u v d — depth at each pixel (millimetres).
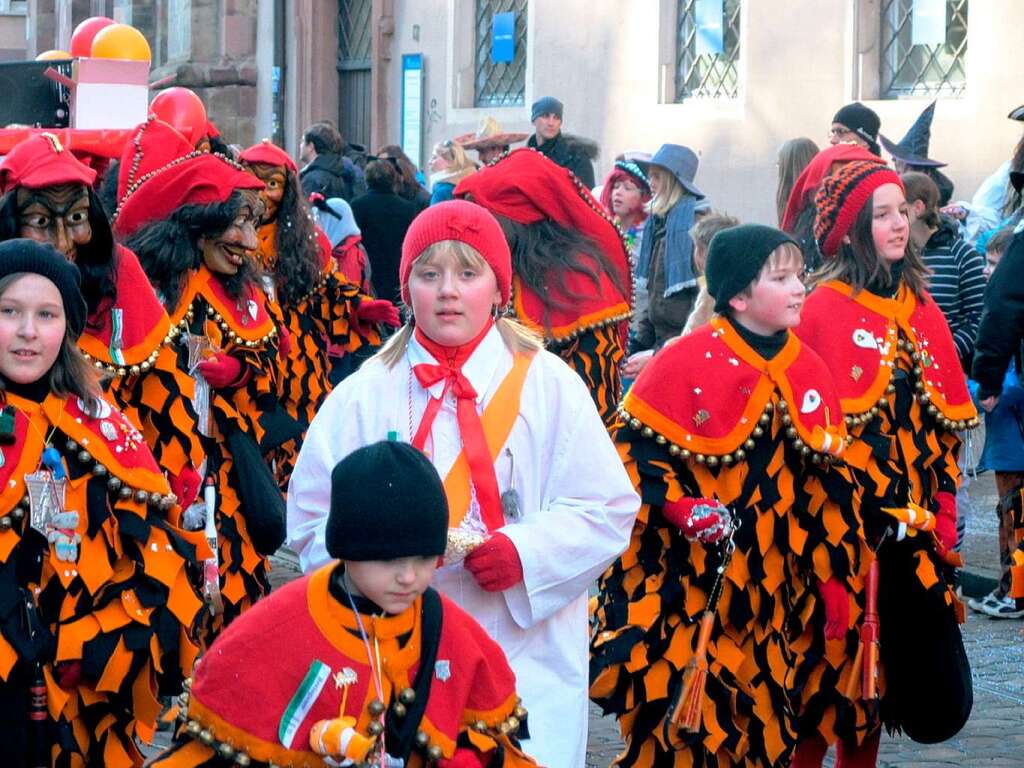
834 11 14156
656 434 5012
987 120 13094
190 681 3328
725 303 5098
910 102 13547
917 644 5547
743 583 5027
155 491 4535
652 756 5004
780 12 14609
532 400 4250
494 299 4320
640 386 5070
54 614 4328
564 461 4230
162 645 4445
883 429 5590
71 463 4426
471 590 4141
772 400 5074
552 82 17094
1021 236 6539
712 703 5012
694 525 4906
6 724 4266
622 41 16219
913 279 5734
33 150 5312
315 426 4285
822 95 14305
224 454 6297
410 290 4258
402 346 4320
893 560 5555
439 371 4227
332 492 3242
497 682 3379
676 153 8641
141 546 4480
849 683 5305
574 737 4230
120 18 27594
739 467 5062
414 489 3201
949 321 8016
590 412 4285
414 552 3195
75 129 7199
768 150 14781
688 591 5000
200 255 6355
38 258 4348
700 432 5023
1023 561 6531
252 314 6449
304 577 3330
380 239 11477
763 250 5039
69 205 5312
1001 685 7020
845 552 5156
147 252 6254
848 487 5195
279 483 6965
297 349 7207
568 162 10945
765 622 5090
